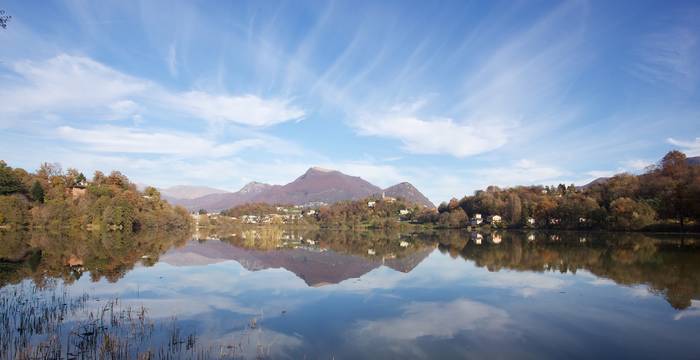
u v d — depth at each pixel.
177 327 18.64
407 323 19.88
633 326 19.52
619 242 67.94
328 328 18.88
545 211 130.38
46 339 16.30
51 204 92.00
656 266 38.78
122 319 19.80
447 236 114.62
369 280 32.81
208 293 26.97
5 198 86.25
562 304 24.02
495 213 162.38
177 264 42.94
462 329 18.97
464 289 28.66
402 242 88.75
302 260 49.22
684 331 18.73
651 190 104.81
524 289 28.62
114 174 126.62
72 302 23.55
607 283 30.64
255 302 24.27
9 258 45.25
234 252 59.53
